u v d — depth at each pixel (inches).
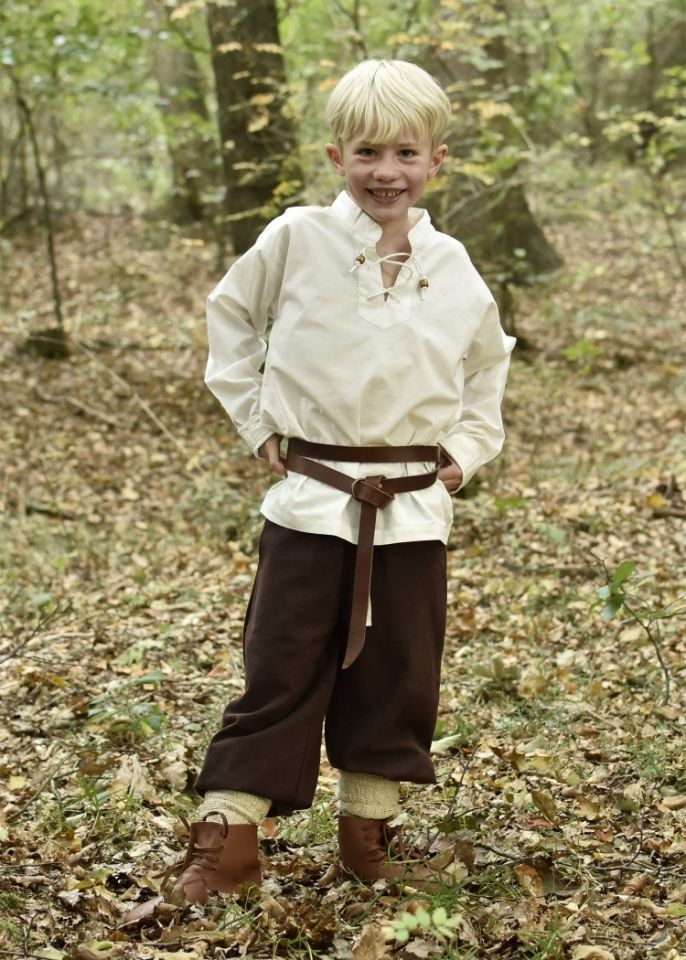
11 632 178.1
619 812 109.7
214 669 159.8
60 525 242.1
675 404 325.7
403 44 269.7
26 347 353.7
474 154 267.4
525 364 356.8
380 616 92.7
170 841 108.3
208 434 304.5
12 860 102.1
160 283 446.9
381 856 97.2
